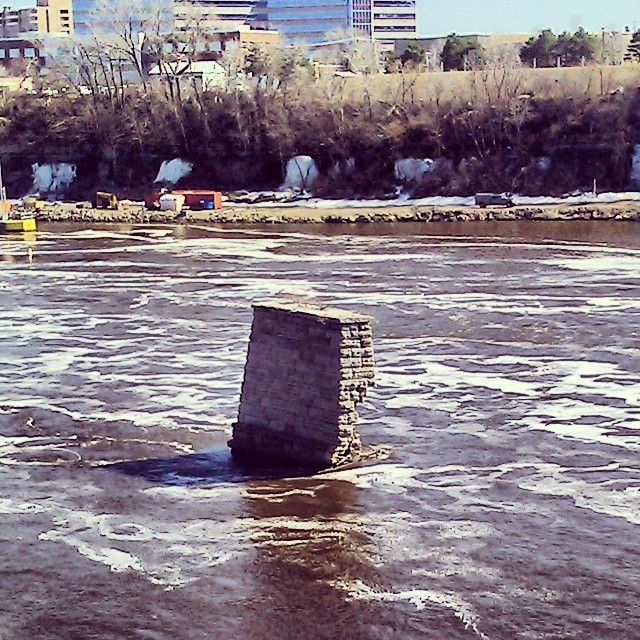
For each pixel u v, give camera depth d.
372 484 34.44
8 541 31.12
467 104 120.12
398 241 89.38
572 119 114.94
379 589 28.23
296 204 115.69
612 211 100.31
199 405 42.78
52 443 38.84
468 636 26.08
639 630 26.33
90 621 27.00
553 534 31.09
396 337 53.59
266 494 33.91
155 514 32.75
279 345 36.31
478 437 38.62
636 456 36.78
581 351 50.34
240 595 28.08
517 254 80.31
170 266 77.94
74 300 65.00
